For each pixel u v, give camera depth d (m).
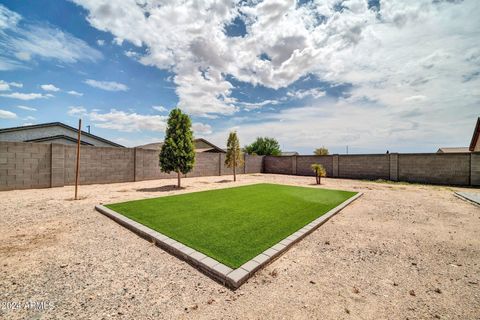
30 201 6.77
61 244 3.65
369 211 6.19
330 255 3.39
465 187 11.67
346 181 14.48
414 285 2.59
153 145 30.08
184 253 3.18
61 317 2.00
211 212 5.56
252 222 4.75
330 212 5.68
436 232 4.46
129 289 2.45
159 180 13.39
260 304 2.22
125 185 10.91
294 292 2.43
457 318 2.04
